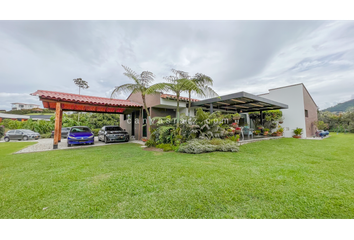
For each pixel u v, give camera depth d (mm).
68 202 2400
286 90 14133
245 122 15453
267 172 3676
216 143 6793
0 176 3629
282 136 13000
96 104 10016
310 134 14938
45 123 19594
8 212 2154
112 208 2221
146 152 6668
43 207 2273
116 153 6523
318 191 2650
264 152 6195
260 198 2426
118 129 12422
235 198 2424
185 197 2482
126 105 11305
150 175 3539
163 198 2467
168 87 7742
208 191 2674
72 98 9180
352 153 6016
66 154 6445
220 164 4418
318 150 6684
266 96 15438
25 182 3236
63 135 16547
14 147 9039
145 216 2033
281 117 14109
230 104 11656
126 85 8664
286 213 2043
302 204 2248
